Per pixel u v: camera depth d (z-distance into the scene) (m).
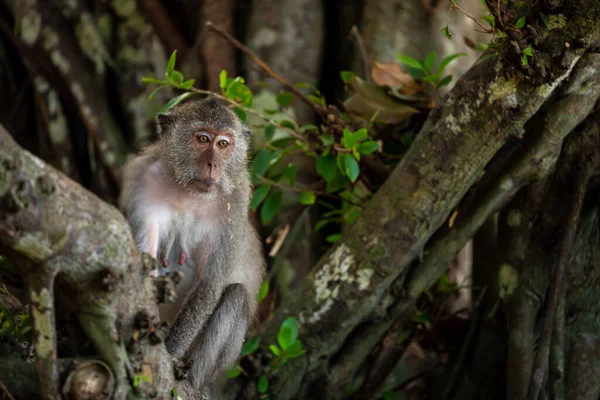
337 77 13.61
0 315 6.89
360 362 9.38
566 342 9.35
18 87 15.52
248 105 9.59
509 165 8.85
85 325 5.87
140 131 14.05
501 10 7.46
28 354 6.69
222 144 8.72
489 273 9.83
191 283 8.98
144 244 8.41
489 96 8.06
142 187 8.59
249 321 9.23
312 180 12.20
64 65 14.26
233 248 8.75
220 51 13.24
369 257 8.88
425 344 11.08
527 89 7.89
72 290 5.77
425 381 11.22
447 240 9.10
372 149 9.19
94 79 14.27
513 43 7.47
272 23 13.44
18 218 5.37
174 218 8.70
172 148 8.70
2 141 5.28
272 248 11.91
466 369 10.01
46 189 5.45
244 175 8.99
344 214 10.54
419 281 9.17
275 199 10.05
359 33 13.37
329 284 9.06
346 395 10.09
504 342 9.68
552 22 7.48
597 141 8.94
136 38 14.44
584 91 8.46
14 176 5.32
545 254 9.35
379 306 9.12
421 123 10.31
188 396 7.09
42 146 14.88
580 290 9.42
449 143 8.37
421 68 10.12
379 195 8.85
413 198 8.59
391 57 13.16
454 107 8.32
